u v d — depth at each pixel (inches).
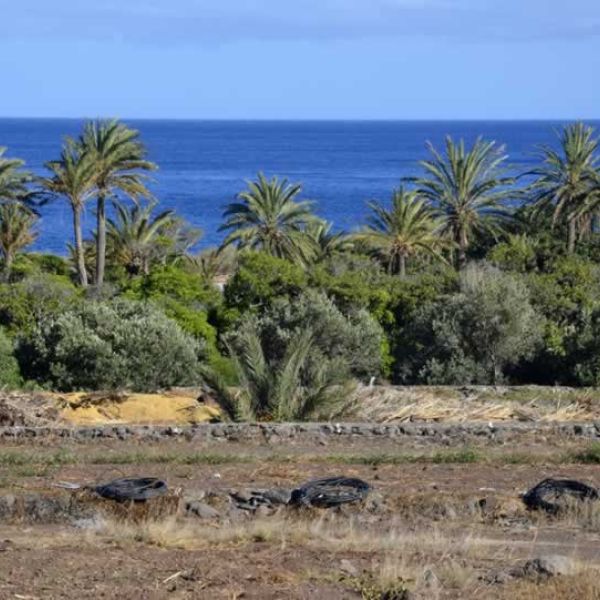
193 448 1627.7
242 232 6131.9
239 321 3425.2
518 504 1186.6
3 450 1592.0
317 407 1934.1
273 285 4042.8
